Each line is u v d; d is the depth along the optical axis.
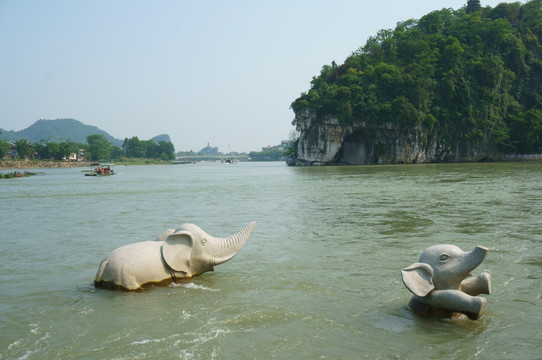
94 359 5.29
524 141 108.94
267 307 6.99
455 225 13.65
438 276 6.33
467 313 6.02
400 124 107.81
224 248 9.08
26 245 12.61
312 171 71.75
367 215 16.67
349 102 107.44
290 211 18.92
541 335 5.71
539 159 107.06
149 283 8.13
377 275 8.62
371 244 11.37
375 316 6.54
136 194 32.72
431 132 110.00
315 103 113.94
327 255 10.34
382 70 110.94
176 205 23.33
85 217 18.95
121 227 15.65
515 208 17.19
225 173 81.56
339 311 6.77
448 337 5.74
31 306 7.28
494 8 136.38
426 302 6.45
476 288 6.43
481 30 121.19
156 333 6.03
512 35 120.44
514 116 112.75
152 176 75.19
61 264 10.22
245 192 31.53
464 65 112.75
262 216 17.58
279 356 5.27
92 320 6.57
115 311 6.92
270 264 9.70
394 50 122.12
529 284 7.75
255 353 5.36
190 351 5.45
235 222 16.19
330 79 123.38
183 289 8.02
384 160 112.31
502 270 8.60
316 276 8.66
